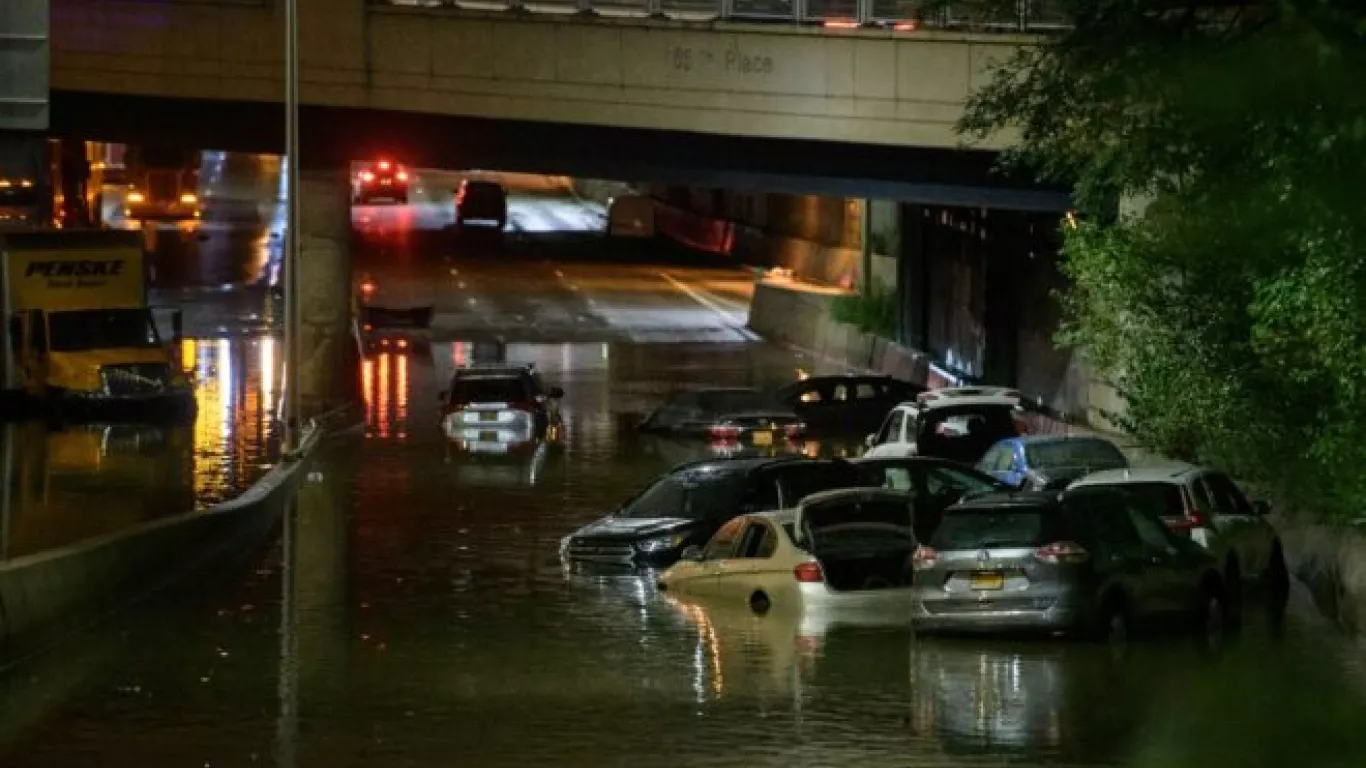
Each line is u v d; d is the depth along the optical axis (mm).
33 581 61125
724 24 126062
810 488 81000
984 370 145375
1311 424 81438
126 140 140875
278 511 98500
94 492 102875
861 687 54219
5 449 122250
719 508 81438
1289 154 57625
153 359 138500
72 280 139000
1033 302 138375
